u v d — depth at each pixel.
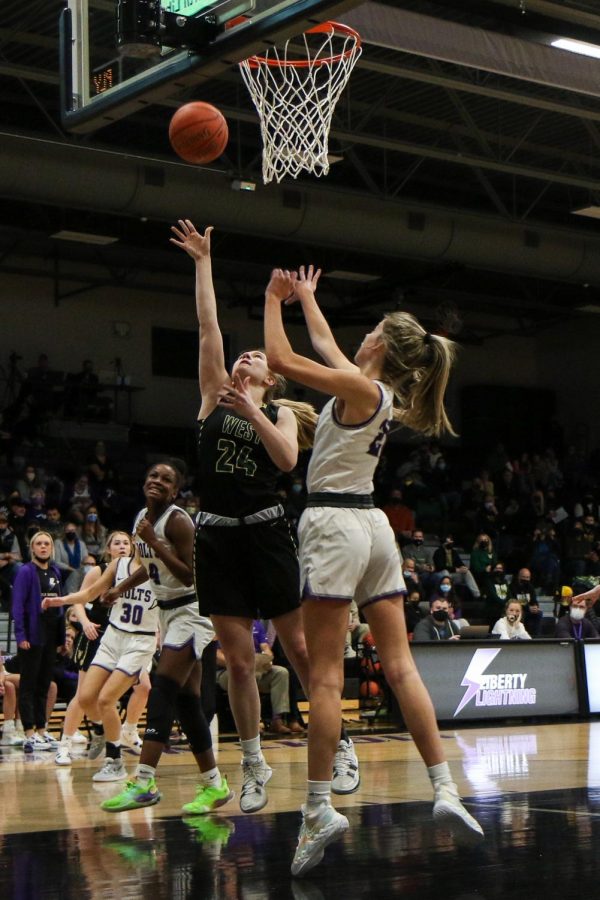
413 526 23.42
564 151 22.31
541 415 32.84
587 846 4.90
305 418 6.14
